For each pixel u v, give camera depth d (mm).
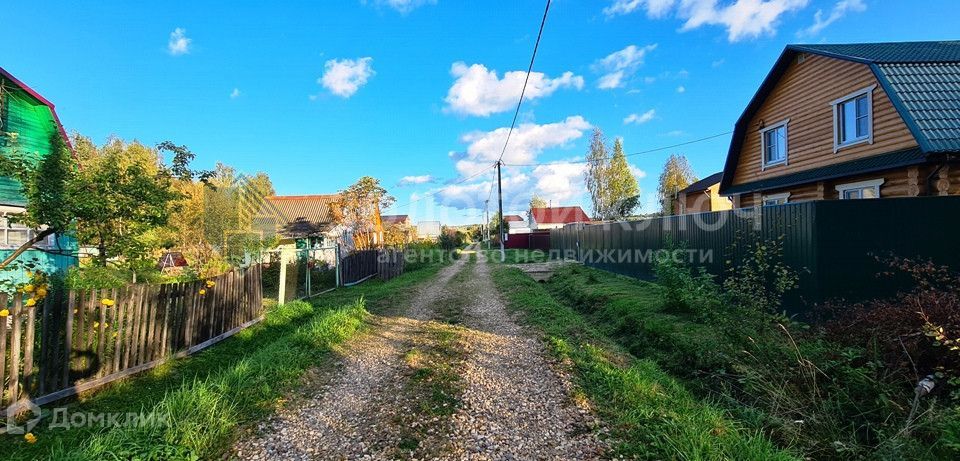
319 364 5254
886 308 4332
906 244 6141
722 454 2811
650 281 12312
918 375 3721
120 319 4715
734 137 14773
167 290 5434
